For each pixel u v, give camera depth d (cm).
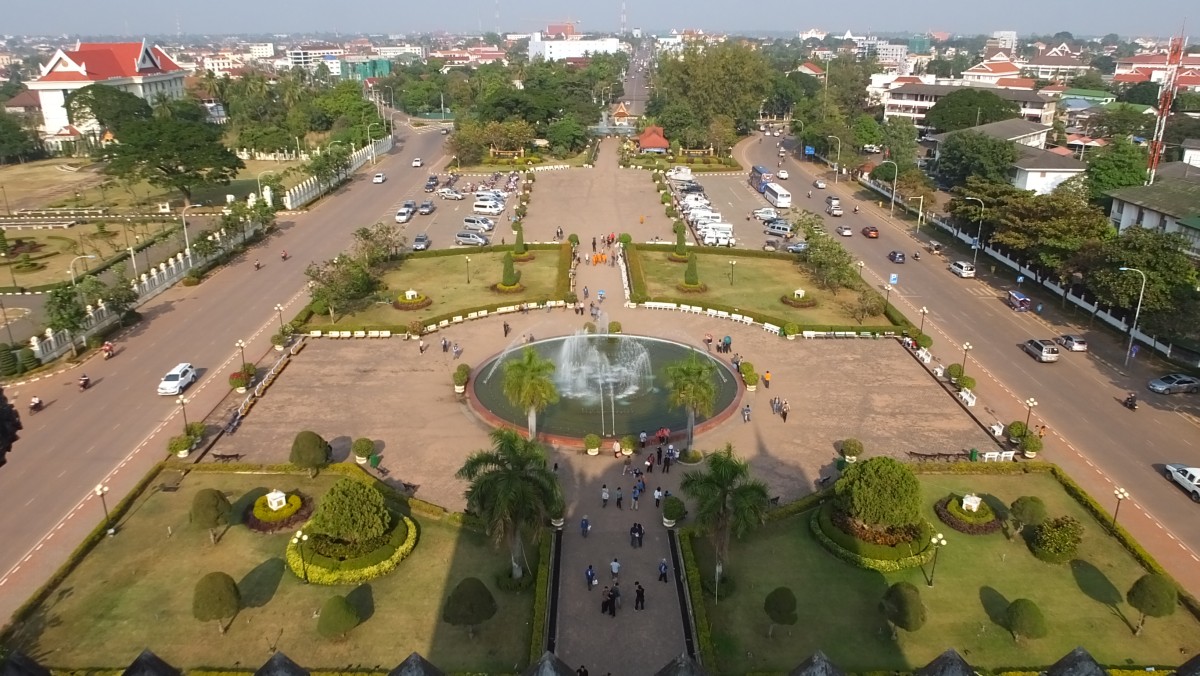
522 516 3909
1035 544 4388
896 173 13250
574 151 18288
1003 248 10138
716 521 3950
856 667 3591
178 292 8806
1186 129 16700
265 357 7050
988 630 3816
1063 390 6506
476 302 8394
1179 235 7300
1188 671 2792
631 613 3931
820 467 5284
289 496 4812
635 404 6234
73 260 9394
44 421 5856
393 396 6303
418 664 2809
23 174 16188
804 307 8325
